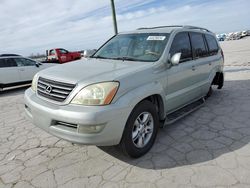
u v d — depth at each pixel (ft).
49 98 10.40
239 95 20.75
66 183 9.52
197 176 9.52
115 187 9.14
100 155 11.51
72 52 78.02
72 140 9.54
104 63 12.47
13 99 26.25
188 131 13.83
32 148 12.62
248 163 10.23
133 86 10.42
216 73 19.94
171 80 12.94
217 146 11.87
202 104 17.52
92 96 9.37
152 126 11.73
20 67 33.35
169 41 13.25
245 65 38.09
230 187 8.75
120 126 9.75
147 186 9.09
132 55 13.44
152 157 11.16
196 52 16.10
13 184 9.59
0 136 14.49
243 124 14.39
